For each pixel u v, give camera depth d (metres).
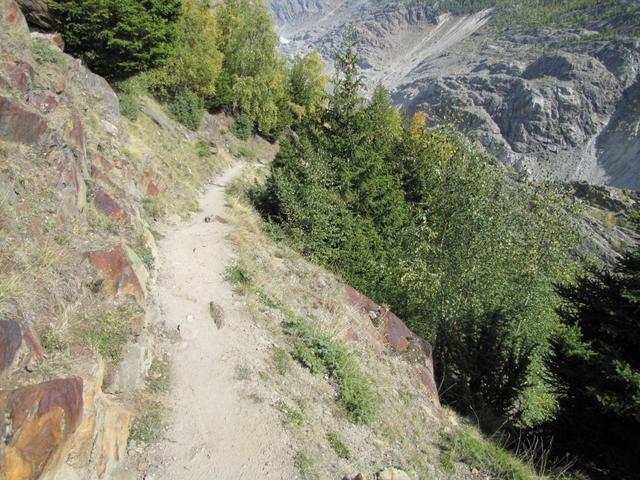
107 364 5.79
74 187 7.87
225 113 39.75
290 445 6.22
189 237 12.90
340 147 17.78
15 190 6.62
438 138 17.45
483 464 8.16
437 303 15.32
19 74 8.47
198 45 31.31
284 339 8.90
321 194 15.58
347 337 10.22
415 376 10.52
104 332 6.08
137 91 23.52
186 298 9.21
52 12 18.55
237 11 40.66
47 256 6.10
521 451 10.05
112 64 21.17
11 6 10.29
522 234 17.80
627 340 10.45
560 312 12.21
